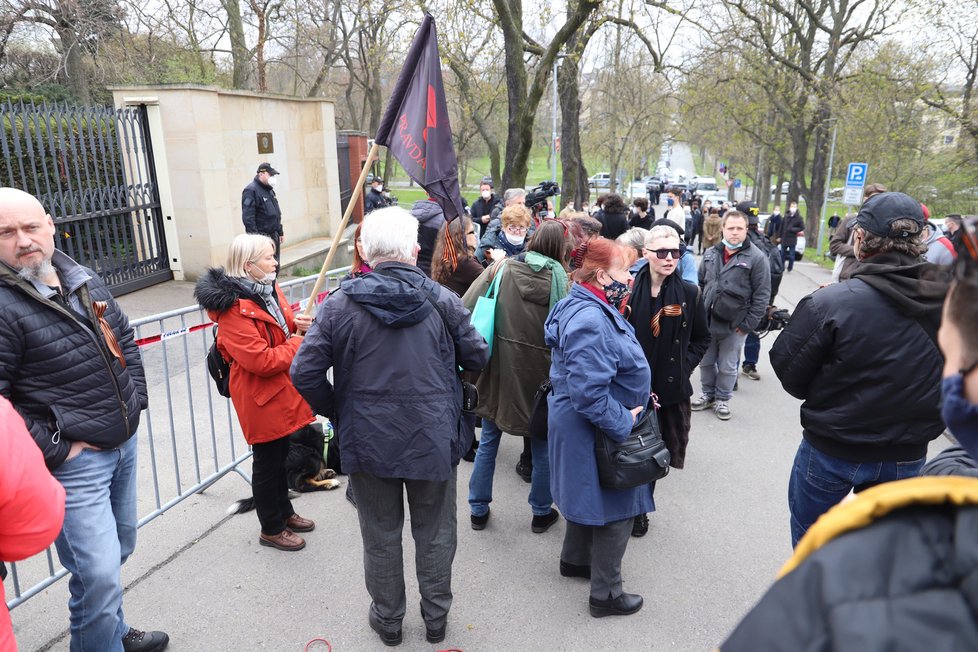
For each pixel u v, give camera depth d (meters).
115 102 9.30
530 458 4.38
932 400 2.39
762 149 32.28
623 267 2.68
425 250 4.61
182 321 3.81
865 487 2.57
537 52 13.25
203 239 9.59
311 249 12.63
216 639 2.83
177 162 9.39
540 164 67.81
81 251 8.24
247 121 11.24
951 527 0.72
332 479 4.19
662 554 3.56
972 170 21.88
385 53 24.16
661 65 15.34
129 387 2.47
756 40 23.91
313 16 22.77
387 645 2.80
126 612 2.98
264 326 3.12
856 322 2.39
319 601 3.09
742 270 5.37
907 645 0.65
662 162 70.00
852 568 0.72
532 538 3.69
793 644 0.70
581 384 2.58
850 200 18.33
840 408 2.49
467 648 2.80
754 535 3.76
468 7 10.89
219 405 5.46
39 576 3.20
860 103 21.42
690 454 4.92
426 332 2.52
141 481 4.18
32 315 2.17
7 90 12.88
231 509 3.83
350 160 16.44
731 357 5.57
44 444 2.17
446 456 2.58
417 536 2.76
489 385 3.64
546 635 2.89
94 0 13.55
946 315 0.79
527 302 3.48
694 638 2.89
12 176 7.48
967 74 19.31
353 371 2.52
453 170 3.49
